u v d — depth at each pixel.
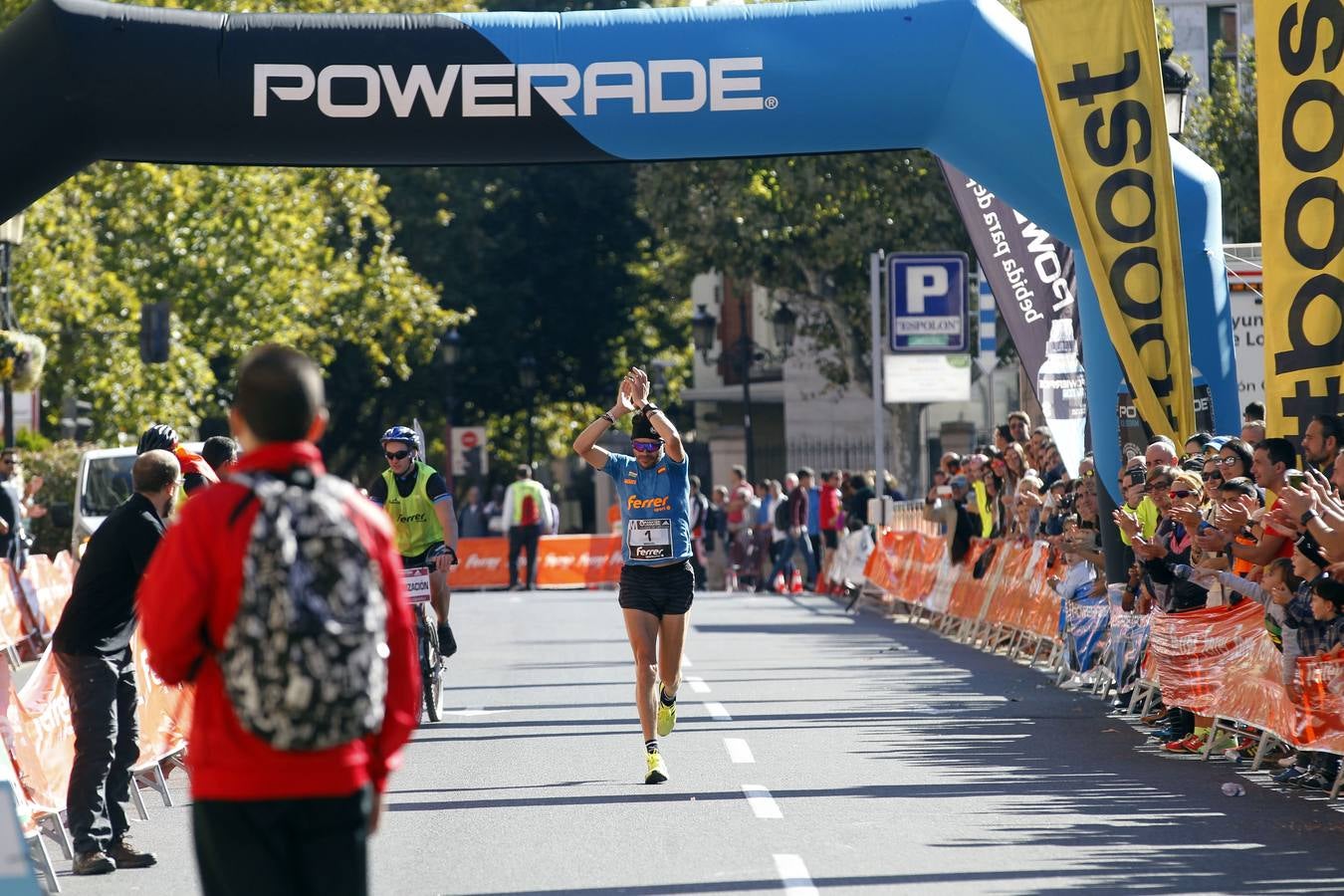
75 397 64.88
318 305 85.38
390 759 9.30
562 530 125.31
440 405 106.69
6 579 36.47
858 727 25.61
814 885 15.08
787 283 81.69
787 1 29.25
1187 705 22.66
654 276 111.25
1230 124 61.75
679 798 19.62
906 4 28.19
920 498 79.25
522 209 109.38
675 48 27.83
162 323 57.53
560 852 16.69
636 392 20.83
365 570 9.03
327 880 8.95
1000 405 85.50
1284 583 19.80
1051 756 22.73
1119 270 27.25
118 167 70.44
